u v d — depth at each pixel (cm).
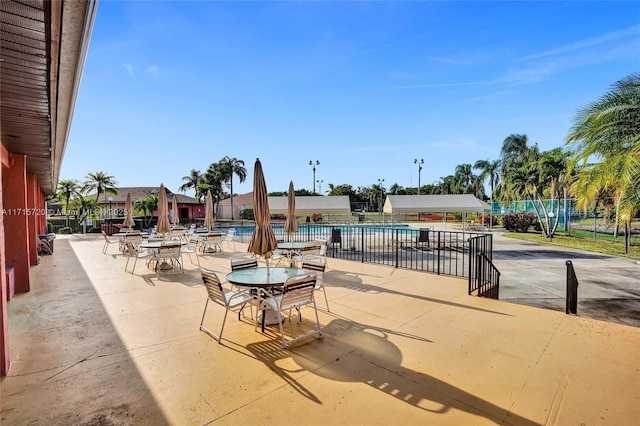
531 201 2631
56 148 652
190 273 841
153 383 300
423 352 360
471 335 407
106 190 2797
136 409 260
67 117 432
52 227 2550
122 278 778
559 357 345
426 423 241
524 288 795
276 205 2094
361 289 638
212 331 428
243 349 372
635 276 933
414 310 508
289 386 293
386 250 1405
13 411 256
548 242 1852
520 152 3459
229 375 313
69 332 427
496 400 269
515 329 426
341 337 405
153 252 892
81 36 219
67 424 242
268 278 452
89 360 346
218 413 255
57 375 314
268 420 246
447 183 5966
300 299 412
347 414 252
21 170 657
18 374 316
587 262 1178
